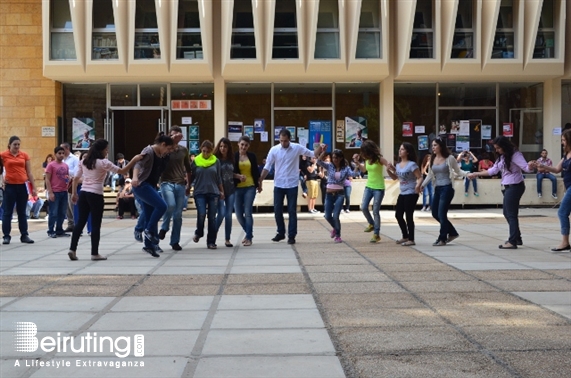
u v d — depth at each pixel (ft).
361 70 75.36
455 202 75.51
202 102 78.95
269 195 74.59
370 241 42.32
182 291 24.97
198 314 20.90
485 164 77.20
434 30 75.36
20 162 42.63
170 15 74.18
